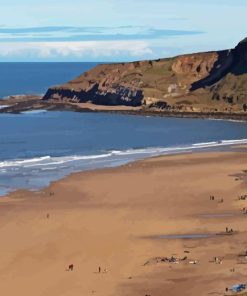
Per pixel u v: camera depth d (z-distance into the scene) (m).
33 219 80.62
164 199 92.50
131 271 61.16
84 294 55.28
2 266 62.69
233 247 68.25
